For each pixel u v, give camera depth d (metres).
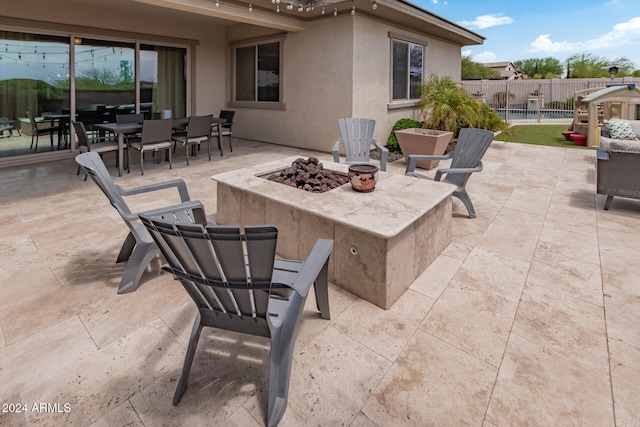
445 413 1.53
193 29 8.72
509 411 1.54
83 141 5.38
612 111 8.25
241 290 1.48
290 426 1.48
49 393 1.62
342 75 7.11
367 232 2.18
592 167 6.19
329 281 2.58
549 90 13.98
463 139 4.08
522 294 2.41
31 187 4.90
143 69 8.14
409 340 1.98
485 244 3.18
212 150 7.93
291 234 2.81
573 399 1.59
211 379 1.72
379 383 1.69
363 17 6.97
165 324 2.10
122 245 3.05
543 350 1.89
